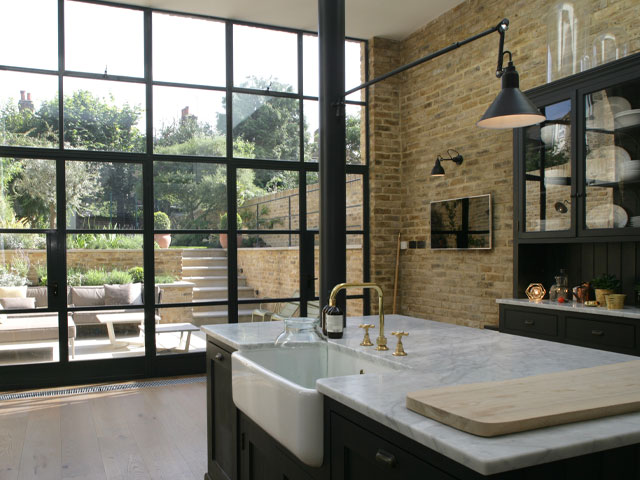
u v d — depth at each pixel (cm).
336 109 295
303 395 165
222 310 583
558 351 216
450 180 562
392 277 639
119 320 548
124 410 446
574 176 377
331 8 297
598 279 375
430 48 594
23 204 519
